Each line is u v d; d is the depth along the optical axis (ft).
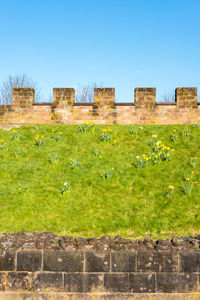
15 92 58.54
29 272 22.89
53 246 23.24
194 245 23.71
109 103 57.47
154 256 23.22
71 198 35.60
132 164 42.29
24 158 44.14
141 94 57.21
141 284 22.97
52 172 40.52
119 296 22.84
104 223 31.86
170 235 30.25
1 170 40.81
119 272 23.04
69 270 22.95
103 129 50.55
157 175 39.60
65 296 22.72
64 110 57.93
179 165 41.55
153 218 32.55
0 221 31.78
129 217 32.83
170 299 22.95
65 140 49.21
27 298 22.63
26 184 37.76
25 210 33.40
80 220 32.32
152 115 57.00
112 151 45.70
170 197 35.50
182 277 23.15
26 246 23.15
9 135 51.49
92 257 23.09
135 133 50.67
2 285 22.74
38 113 58.18
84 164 42.34
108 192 36.68
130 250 23.26
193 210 33.53
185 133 49.16
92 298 22.75
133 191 36.83
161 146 46.19
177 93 56.95
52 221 32.07
